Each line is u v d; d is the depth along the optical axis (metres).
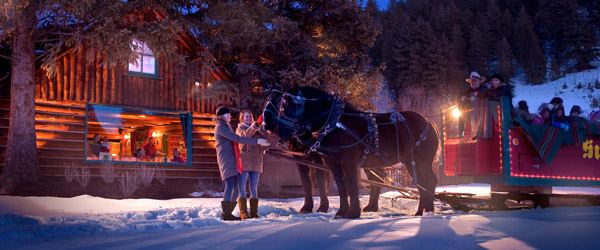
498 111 9.35
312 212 9.37
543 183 9.54
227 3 15.92
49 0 11.55
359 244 4.54
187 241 4.93
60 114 14.04
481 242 4.62
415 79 69.69
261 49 16.98
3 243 5.10
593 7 138.88
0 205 8.50
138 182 12.60
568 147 9.89
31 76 12.62
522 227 5.41
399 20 96.12
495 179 9.35
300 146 9.19
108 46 12.43
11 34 12.58
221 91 15.62
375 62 90.25
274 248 4.43
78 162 14.14
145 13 14.97
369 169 10.32
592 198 10.02
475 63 101.50
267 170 17.16
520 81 113.38
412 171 9.11
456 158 10.23
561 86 102.25
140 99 15.16
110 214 7.82
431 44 73.62
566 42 120.69
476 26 113.75
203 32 16.77
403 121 9.03
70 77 14.10
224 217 7.88
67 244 4.98
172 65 15.84
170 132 21.78
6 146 13.35
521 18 120.75
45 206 8.65
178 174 15.77
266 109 8.24
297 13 19.22
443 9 121.00
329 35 18.67
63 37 12.55
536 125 9.42
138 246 4.73
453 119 10.48
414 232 5.13
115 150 24.20
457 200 9.81
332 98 8.37
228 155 7.96
